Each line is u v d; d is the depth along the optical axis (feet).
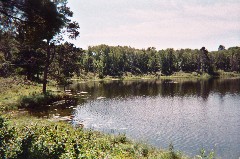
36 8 40.34
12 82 162.61
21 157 27.86
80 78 378.94
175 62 486.38
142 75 456.04
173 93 193.67
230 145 70.38
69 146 37.70
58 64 148.36
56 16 42.68
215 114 114.52
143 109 125.80
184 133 82.53
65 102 135.85
